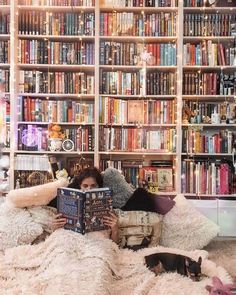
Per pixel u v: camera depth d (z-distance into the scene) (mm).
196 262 2045
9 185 3787
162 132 3926
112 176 2662
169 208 2604
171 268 2066
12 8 3809
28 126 3914
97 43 3869
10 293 1748
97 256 1958
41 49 3898
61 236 2092
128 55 3916
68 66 3912
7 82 3891
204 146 3881
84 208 2105
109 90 3926
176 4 3891
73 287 1725
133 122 3924
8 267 2016
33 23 3898
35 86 3918
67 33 3898
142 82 3906
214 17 3873
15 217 2375
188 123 3867
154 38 3930
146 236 2408
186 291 1827
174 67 3895
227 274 2094
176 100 3928
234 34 3857
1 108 3850
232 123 3854
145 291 1839
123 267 2057
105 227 2193
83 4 3877
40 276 1864
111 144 3926
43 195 2430
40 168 3844
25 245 2258
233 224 3566
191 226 2596
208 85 3873
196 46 3887
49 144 3920
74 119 3930
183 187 3842
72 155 4094
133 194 2557
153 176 3934
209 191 3830
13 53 3811
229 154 3857
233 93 3859
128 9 3936
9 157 3889
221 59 3871
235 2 3912
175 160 3945
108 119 3914
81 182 2418
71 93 3920
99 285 1754
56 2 3893
